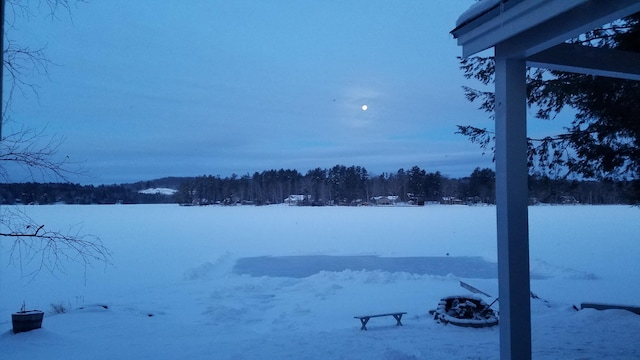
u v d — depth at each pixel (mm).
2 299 11992
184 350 6523
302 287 13094
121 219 46594
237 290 12695
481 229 34188
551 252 21094
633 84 6086
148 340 7281
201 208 83750
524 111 3793
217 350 6465
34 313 7395
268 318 9602
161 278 15289
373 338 6914
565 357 5312
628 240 25594
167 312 10242
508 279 3658
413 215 53375
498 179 3801
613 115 6457
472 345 6277
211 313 9930
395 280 13891
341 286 13031
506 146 3719
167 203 115438
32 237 6883
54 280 14805
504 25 3602
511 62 3803
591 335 6391
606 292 12016
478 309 8219
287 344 6648
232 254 21703
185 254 21562
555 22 3379
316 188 102688
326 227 37219
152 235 31000
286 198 104312
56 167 6160
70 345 6891
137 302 11406
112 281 14688
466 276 15297
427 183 98188
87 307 9758
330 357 5848
